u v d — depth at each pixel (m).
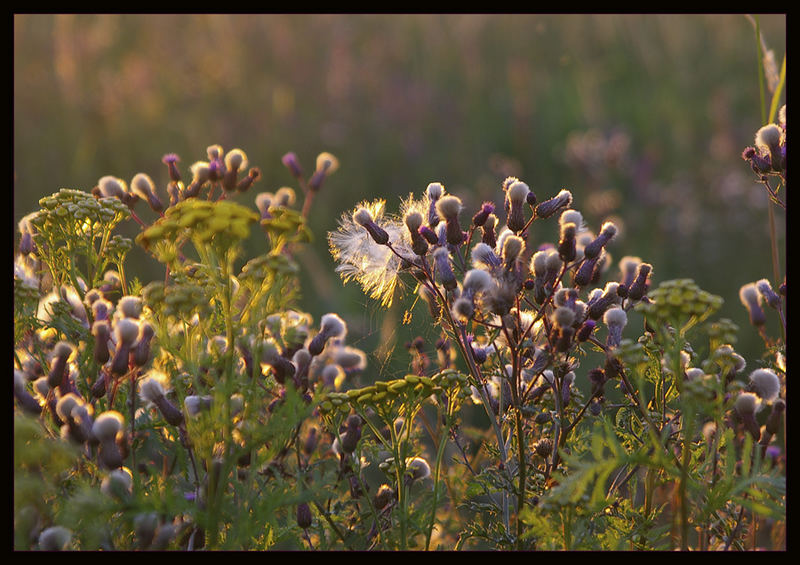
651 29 8.84
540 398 1.88
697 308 1.42
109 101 6.82
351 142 7.21
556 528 1.56
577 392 1.93
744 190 6.43
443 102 7.96
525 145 7.26
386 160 7.06
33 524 1.35
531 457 1.90
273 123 7.25
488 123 7.69
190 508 1.42
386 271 1.90
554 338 1.72
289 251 2.57
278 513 1.81
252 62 8.20
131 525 1.51
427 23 9.20
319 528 1.65
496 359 1.93
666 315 1.45
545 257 1.75
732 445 1.50
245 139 6.97
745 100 7.91
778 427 1.61
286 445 1.73
